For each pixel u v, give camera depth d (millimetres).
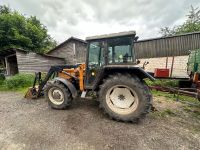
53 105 3441
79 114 3098
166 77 7113
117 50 3006
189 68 5961
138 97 2586
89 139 2094
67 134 2238
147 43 9391
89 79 3316
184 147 1923
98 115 3037
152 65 9273
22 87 6910
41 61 10789
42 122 2697
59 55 14266
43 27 18469
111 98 2857
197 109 3543
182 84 6031
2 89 6711
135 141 2057
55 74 4164
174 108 3619
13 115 3111
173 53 8641
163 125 2607
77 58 13336
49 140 2072
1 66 11000
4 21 11609
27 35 13875
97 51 3178
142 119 2867
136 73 2926
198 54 4969
